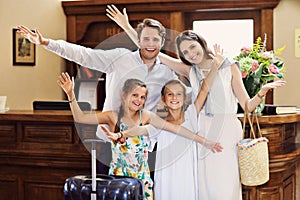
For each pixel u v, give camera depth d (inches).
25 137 148.1
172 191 124.1
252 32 221.9
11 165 151.5
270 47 217.9
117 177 111.2
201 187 127.7
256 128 138.3
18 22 198.7
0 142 150.8
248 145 126.0
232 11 222.8
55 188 147.4
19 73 199.8
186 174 123.9
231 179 128.4
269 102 215.6
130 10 225.3
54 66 225.3
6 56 191.8
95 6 228.2
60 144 144.7
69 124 143.3
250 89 143.9
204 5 218.7
